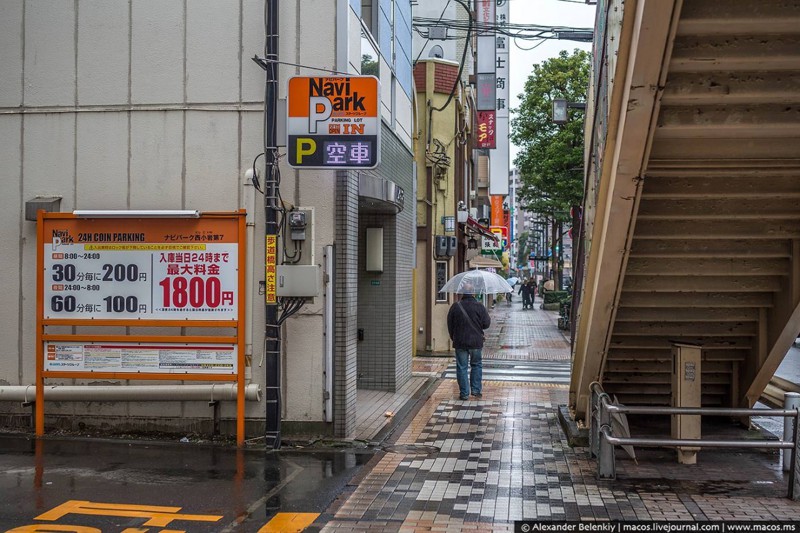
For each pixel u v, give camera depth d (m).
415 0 20.19
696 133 6.32
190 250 8.35
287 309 8.23
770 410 6.56
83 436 8.68
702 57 5.71
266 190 8.06
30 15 8.85
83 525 5.66
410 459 7.85
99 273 8.44
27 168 8.85
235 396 8.42
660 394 10.12
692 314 8.59
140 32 8.70
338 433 8.49
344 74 8.37
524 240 125.62
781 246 7.65
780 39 5.66
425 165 18.64
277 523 5.75
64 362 8.52
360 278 12.39
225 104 8.59
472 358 12.23
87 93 8.77
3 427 8.94
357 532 5.56
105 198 8.73
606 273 7.24
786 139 6.43
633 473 7.37
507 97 32.19
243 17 8.57
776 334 8.30
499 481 7.02
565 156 29.89
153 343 8.41
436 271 19.06
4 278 8.90
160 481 6.89
